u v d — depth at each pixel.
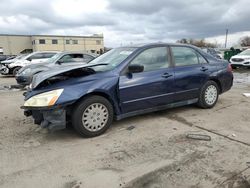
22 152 3.54
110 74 4.14
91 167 3.06
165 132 4.14
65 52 10.32
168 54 4.87
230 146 3.52
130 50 4.64
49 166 3.12
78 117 3.85
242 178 2.72
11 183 2.77
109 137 4.00
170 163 3.08
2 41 64.81
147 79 4.43
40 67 9.55
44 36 65.62
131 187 2.64
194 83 5.15
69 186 2.68
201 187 2.59
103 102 4.04
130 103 4.30
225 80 5.73
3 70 15.73
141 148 3.54
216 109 5.49
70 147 3.67
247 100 6.38
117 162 3.16
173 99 4.88
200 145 3.58
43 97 3.68
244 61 15.85
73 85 3.84
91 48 72.50
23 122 4.93
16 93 8.58
